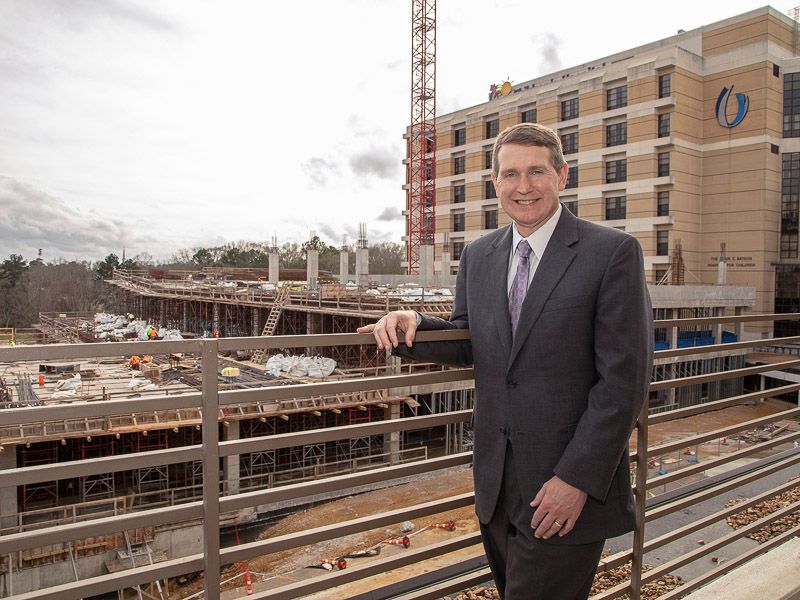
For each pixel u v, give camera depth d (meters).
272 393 1.83
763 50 42.56
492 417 2.02
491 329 2.04
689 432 29.84
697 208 45.19
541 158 1.91
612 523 1.92
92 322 52.41
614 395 1.77
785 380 37.41
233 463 20.42
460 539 2.31
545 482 1.89
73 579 15.66
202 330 51.03
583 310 1.86
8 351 1.42
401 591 2.24
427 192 64.81
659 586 5.50
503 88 60.09
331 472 22.84
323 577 1.99
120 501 19.03
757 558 3.37
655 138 43.69
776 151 43.69
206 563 1.77
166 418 19.28
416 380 2.16
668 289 37.69
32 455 20.19
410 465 2.15
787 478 7.97
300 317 38.38
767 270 43.22
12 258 85.44
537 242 2.00
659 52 43.47
